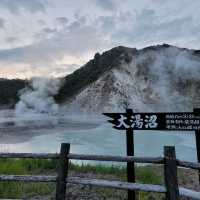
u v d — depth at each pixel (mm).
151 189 3932
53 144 25906
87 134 35469
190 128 4836
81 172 9094
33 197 6004
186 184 8070
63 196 4188
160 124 4973
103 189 6785
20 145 24875
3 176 4391
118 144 26625
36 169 9320
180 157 18844
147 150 22406
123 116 5172
